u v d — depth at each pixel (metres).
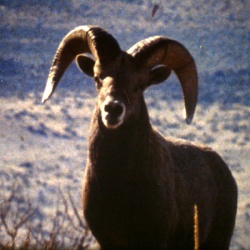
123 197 22.23
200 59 150.38
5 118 96.06
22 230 29.81
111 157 22.16
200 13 178.88
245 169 72.88
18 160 75.12
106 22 172.75
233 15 178.38
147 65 22.75
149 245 22.64
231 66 144.50
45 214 44.31
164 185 22.88
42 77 131.38
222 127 98.88
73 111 105.88
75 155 79.00
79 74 131.12
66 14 173.75
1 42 153.75
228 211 25.70
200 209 24.38
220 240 25.72
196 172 24.61
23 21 166.75
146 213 22.39
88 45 23.20
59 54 24.16
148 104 113.62
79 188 61.06
